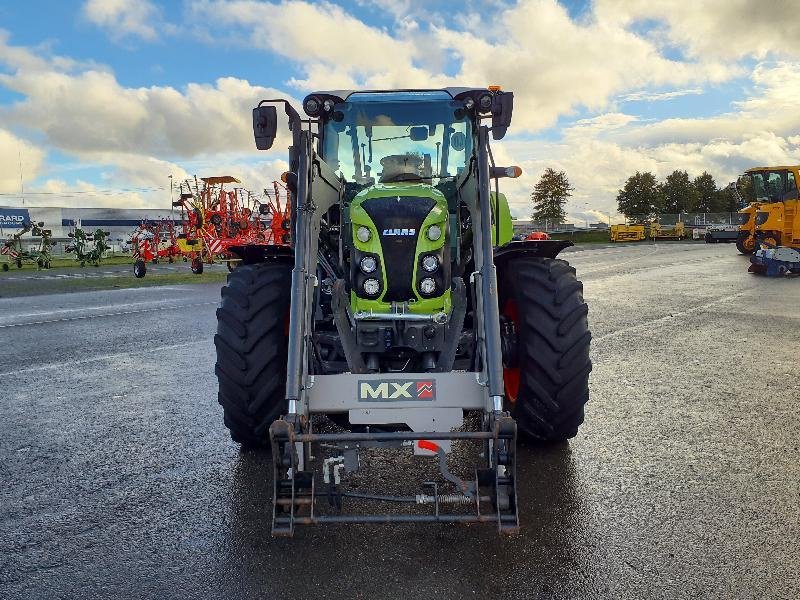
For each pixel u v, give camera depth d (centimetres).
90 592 253
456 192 434
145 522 313
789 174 1867
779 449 395
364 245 345
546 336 371
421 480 356
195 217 2066
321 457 377
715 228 4016
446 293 354
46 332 888
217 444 425
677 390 536
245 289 385
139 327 927
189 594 251
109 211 5662
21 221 4856
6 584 259
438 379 313
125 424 469
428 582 255
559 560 270
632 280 1505
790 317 920
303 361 310
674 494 333
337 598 246
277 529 261
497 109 383
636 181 7206
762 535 288
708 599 241
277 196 1958
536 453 395
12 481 366
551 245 392
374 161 467
